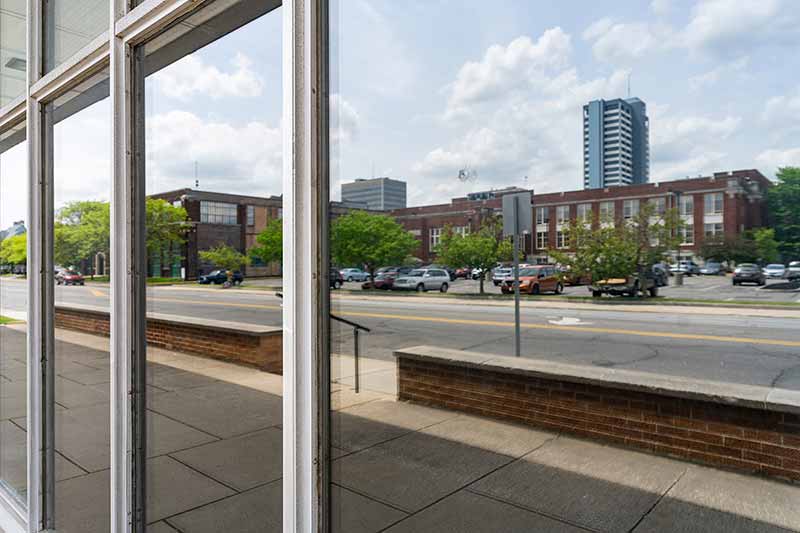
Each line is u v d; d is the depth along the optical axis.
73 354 2.87
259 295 1.72
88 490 2.47
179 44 1.87
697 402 1.71
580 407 1.92
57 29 2.43
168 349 1.96
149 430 1.98
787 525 1.43
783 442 1.54
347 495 1.82
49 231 2.57
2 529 2.62
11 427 3.91
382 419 1.94
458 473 1.82
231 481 1.84
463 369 2.03
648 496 1.60
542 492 1.72
